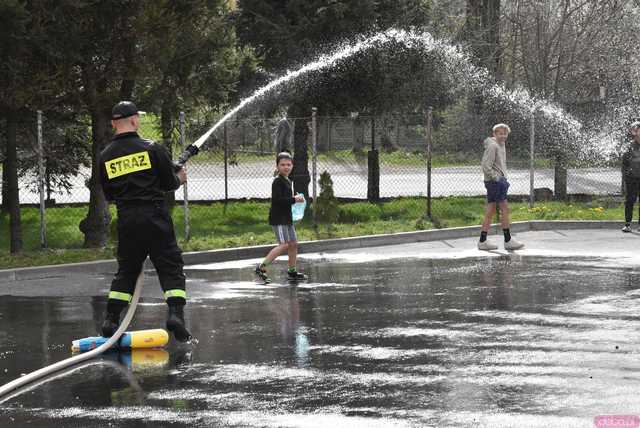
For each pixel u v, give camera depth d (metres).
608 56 44.12
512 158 53.41
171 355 13.66
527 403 10.58
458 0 47.38
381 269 23.03
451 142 50.56
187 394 11.34
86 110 26.66
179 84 28.00
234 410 10.55
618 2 43.72
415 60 37.41
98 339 14.21
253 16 35.34
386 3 36.03
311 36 34.69
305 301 18.34
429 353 13.30
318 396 11.06
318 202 31.80
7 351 14.27
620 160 41.75
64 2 23.84
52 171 37.31
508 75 46.56
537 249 26.62
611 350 13.28
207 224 33.28
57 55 24.41
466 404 10.57
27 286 21.19
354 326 15.56
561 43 43.31
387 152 50.56
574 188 46.56
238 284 20.89
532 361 12.66
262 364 12.88
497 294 18.61
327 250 27.59
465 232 30.52
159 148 14.42
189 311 17.39
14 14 22.86
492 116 47.91
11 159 26.41
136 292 14.35
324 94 36.66
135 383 11.98
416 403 10.66
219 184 48.78
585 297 18.02
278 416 10.27
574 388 11.21
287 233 21.27
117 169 14.33
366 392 11.20
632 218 33.22
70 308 18.09
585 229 31.95
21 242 26.58
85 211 35.97
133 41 25.66
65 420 10.34
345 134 47.59
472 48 44.12
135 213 14.23
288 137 37.84
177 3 26.25
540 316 16.08
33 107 25.95
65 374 12.59
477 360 12.78
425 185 47.78
